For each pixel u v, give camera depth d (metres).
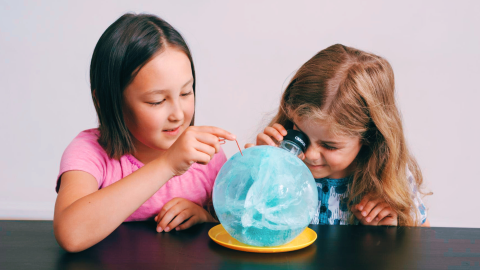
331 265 0.69
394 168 1.13
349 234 0.88
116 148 1.02
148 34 0.90
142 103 0.91
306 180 0.74
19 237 0.79
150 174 0.81
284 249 0.73
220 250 0.75
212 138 0.81
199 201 1.20
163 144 0.96
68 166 0.94
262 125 1.40
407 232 0.91
